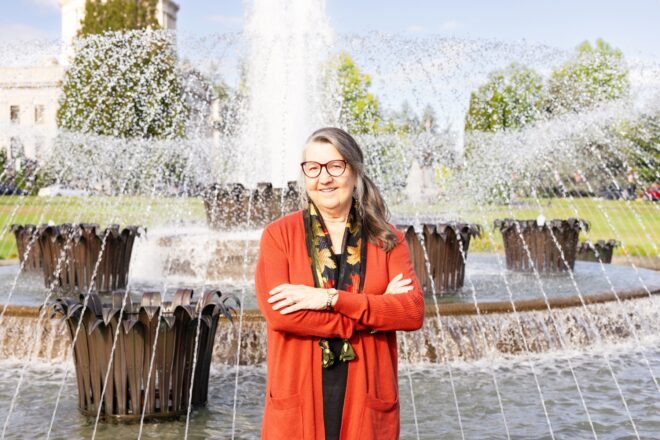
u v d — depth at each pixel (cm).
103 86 1518
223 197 931
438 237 732
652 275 916
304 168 241
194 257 891
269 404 234
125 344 425
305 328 226
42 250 786
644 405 496
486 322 628
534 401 505
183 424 435
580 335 660
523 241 940
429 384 547
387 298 230
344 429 229
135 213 1717
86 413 441
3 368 582
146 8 4144
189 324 435
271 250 239
